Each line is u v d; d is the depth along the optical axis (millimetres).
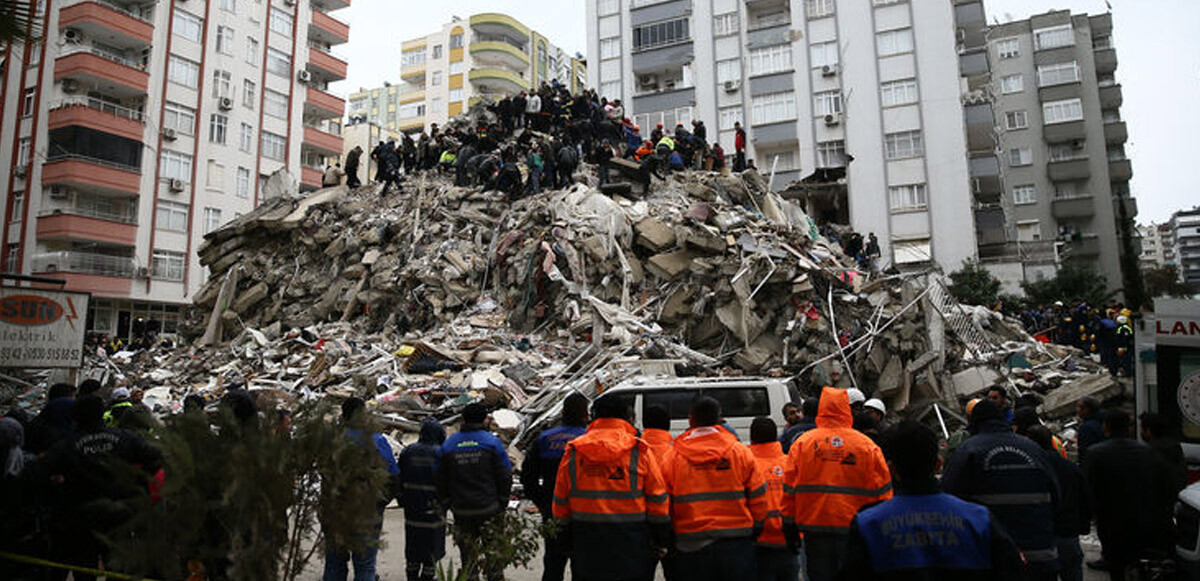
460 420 11562
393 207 22234
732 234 15633
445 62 76125
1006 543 2695
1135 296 30516
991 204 37562
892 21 38375
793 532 4668
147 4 37969
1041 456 4320
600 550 4211
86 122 33875
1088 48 50125
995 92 51031
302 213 23359
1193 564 4805
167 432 3492
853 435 4586
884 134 37344
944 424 13047
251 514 3512
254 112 42625
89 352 21906
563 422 5570
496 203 20250
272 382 15016
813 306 14180
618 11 45281
